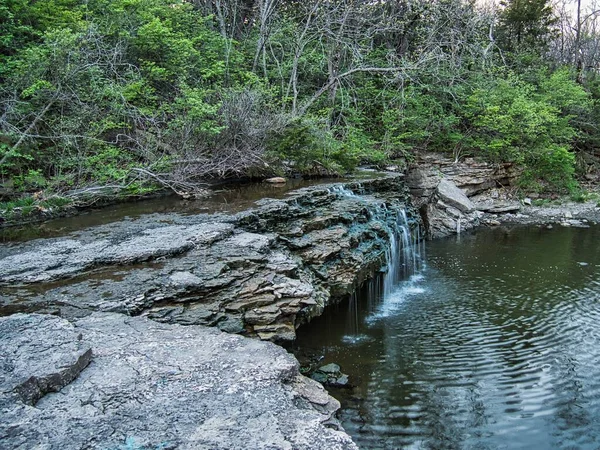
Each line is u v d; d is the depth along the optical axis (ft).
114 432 8.13
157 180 32.24
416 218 40.24
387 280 29.09
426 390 17.13
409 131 55.67
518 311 25.12
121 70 39.04
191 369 10.43
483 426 15.26
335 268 22.91
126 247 18.88
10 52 34.71
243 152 36.96
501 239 43.09
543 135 58.18
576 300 26.71
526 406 16.40
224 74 46.42
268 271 17.51
